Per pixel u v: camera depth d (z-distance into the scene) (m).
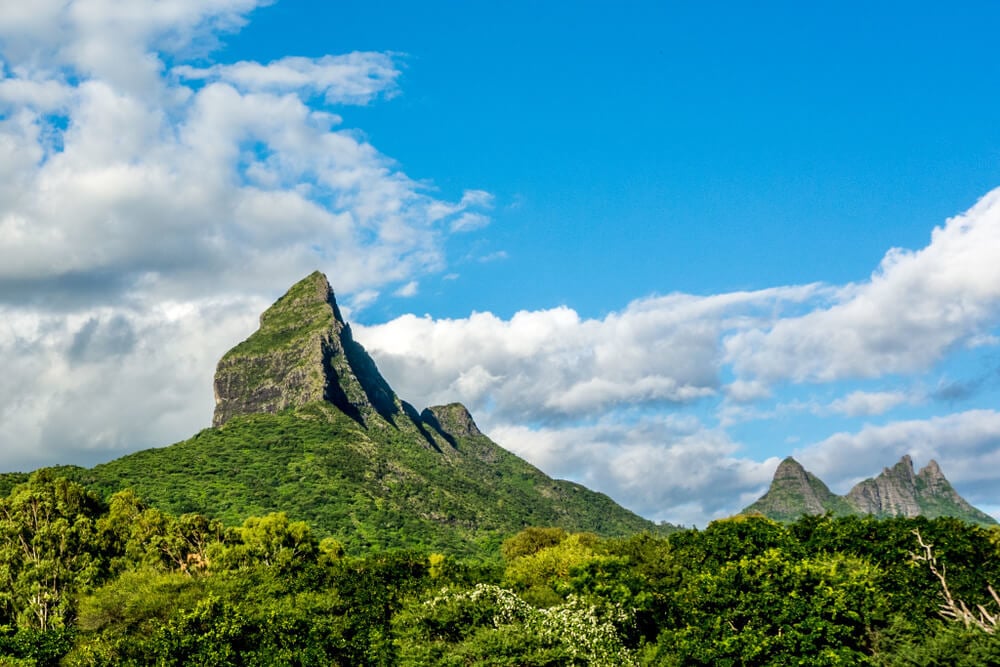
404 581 99.06
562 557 107.38
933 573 69.19
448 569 107.12
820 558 71.44
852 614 57.44
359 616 84.25
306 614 80.94
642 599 78.81
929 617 63.81
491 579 106.50
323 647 76.31
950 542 75.06
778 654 57.16
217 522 133.12
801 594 61.19
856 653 56.00
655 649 67.56
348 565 105.06
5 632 84.12
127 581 90.75
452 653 66.31
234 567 113.44
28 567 102.19
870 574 65.94
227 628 75.69
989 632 54.53
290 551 114.81
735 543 85.62
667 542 109.44
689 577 79.12
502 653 64.19
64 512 120.06
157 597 84.19
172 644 73.06
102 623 83.44
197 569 120.06
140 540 119.50
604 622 73.06
